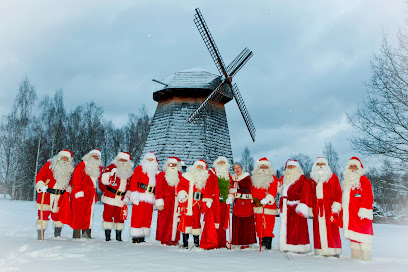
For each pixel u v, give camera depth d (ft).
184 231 18.54
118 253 15.35
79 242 19.24
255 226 20.85
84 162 21.58
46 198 20.70
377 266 13.92
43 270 11.16
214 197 19.61
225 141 67.62
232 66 71.36
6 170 101.76
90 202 21.44
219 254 16.56
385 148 36.88
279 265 13.55
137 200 20.51
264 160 20.92
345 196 17.56
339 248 17.89
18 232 23.73
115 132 120.98
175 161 21.35
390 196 97.19
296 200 18.83
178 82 67.00
